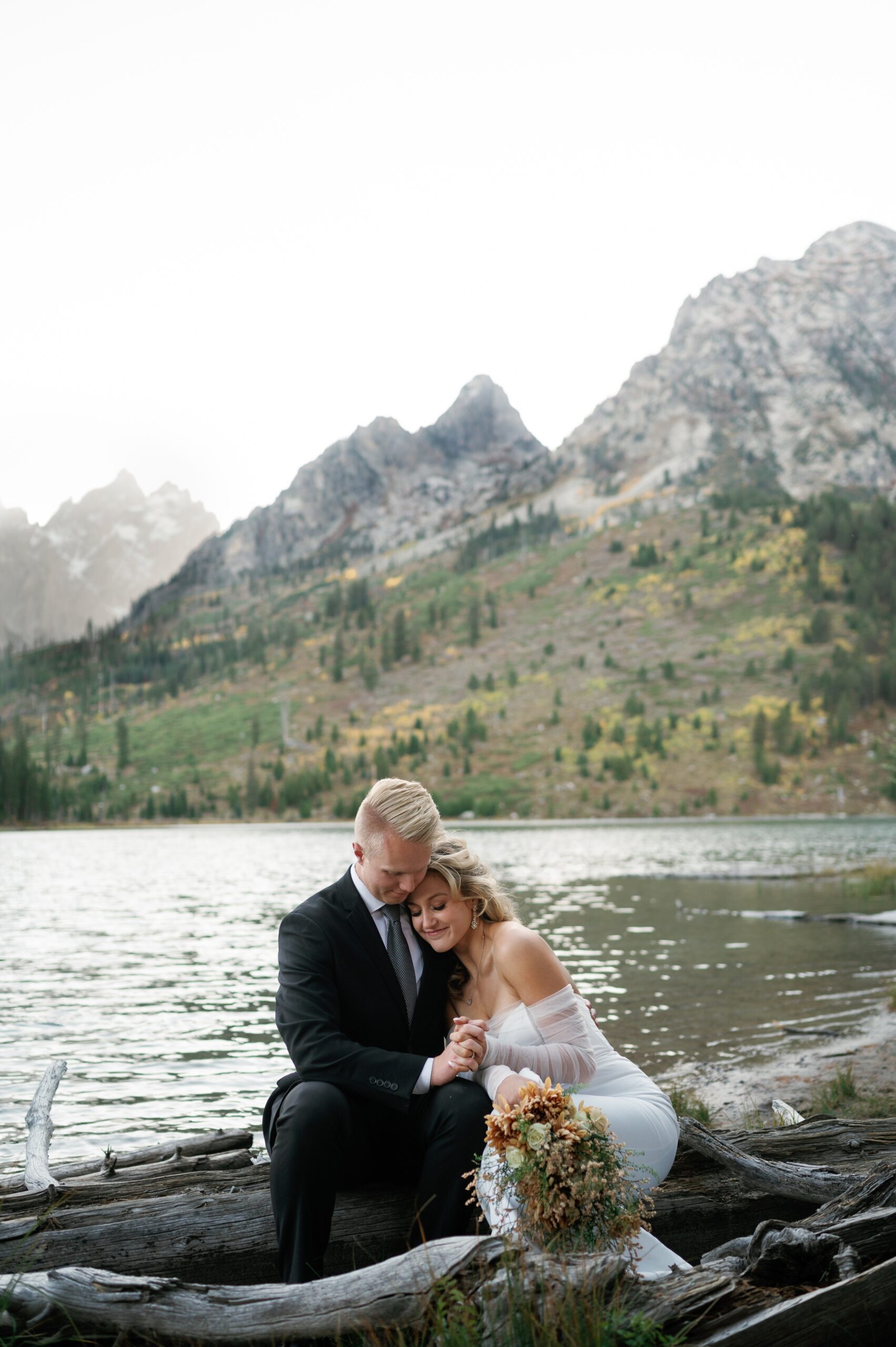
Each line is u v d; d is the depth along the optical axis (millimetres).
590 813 153250
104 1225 3590
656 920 23859
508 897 4172
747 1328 2891
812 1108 8211
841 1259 3268
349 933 4004
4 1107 8914
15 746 167875
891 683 183500
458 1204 3701
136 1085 9656
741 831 103000
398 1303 3014
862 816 146000
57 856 70000
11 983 16203
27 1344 3033
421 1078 3762
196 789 185750
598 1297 2922
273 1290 3100
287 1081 3947
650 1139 3871
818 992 13930
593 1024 4258
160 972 17406
